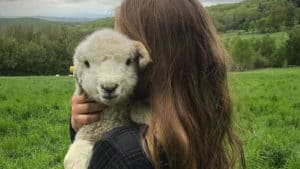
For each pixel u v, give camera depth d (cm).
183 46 57
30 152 207
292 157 175
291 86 491
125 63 53
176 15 58
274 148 185
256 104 317
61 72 1541
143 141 51
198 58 58
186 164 54
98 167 51
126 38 55
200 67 59
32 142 223
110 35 55
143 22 58
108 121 56
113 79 51
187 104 56
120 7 61
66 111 309
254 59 1428
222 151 61
